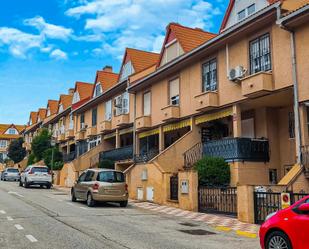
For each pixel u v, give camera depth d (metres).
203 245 9.23
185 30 25.19
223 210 15.29
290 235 7.29
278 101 18.05
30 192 25.06
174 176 18.55
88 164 34.41
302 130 14.84
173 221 13.41
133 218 13.88
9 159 73.75
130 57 31.45
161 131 25.27
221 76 19.86
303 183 14.30
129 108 30.12
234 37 18.69
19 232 10.28
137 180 21.84
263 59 17.28
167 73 24.42
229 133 21.52
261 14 16.45
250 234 10.93
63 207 16.67
